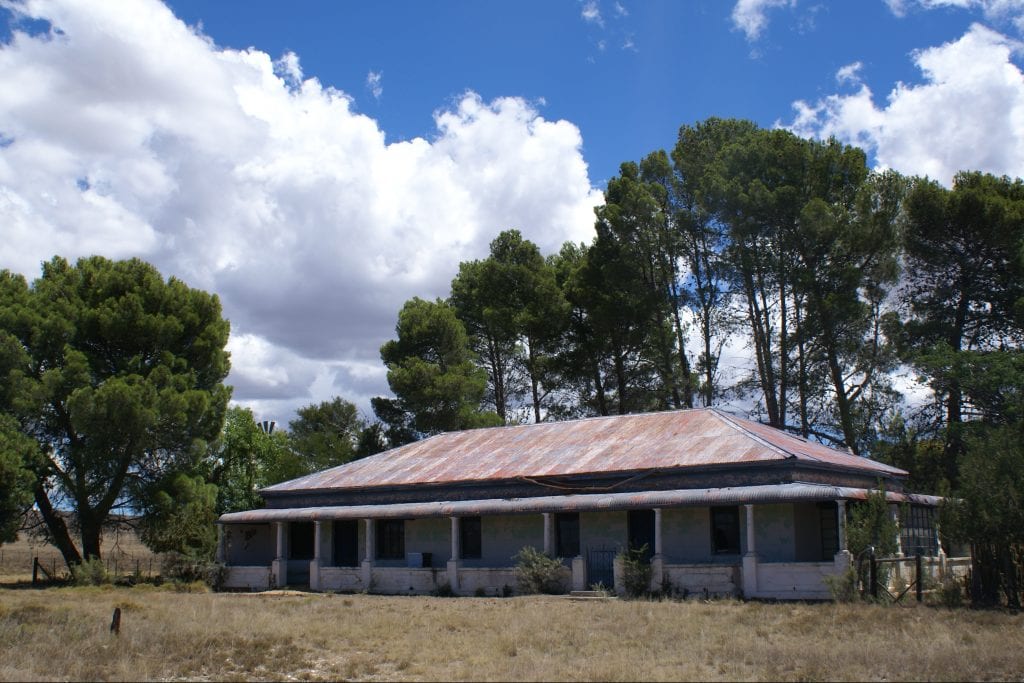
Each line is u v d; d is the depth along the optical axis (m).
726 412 34.94
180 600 29.66
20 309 39.41
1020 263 41.34
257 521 37.47
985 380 40.06
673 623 20.30
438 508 33.00
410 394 53.16
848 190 45.19
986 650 15.69
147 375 40.53
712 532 29.52
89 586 36.12
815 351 45.12
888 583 25.02
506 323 56.06
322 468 63.91
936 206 43.41
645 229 49.44
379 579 34.06
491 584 31.42
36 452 38.19
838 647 16.23
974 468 24.34
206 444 41.88
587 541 31.80
